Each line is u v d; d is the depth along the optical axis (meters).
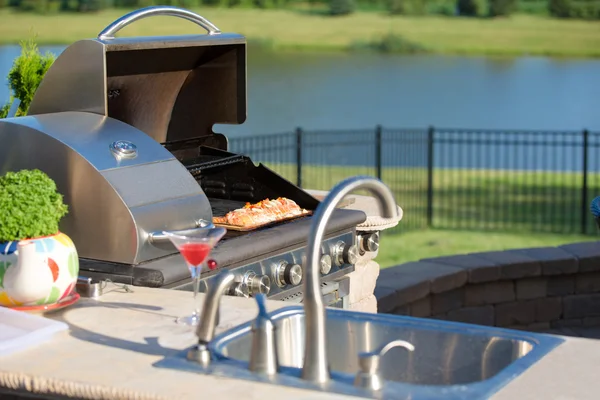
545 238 14.43
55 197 3.22
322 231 2.38
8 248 3.07
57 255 3.10
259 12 50.53
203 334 2.59
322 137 32.91
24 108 5.05
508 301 7.16
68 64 3.98
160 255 3.61
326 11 50.06
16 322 2.91
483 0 48.91
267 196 4.77
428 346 2.93
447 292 6.90
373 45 50.31
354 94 44.38
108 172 3.55
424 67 48.81
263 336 2.50
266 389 2.38
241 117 4.80
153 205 3.60
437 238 14.31
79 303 3.19
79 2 45.81
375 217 5.06
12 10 45.91
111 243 3.54
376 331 3.01
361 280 5.28
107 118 3.92
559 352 2.62
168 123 4.75
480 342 2.85
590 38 48.16
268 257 4.00
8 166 3.72
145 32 46.72
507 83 44.44
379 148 13.96
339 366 3.06
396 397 2.31
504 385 2.37
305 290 2.42
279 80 47.19
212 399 2.31
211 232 3.06
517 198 22.16
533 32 48.97
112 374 2.50
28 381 2.50
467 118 39.81
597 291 7.34
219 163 4.62
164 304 3.18
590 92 41.69
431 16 49.81
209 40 4.42
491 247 13.55
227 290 3.76
